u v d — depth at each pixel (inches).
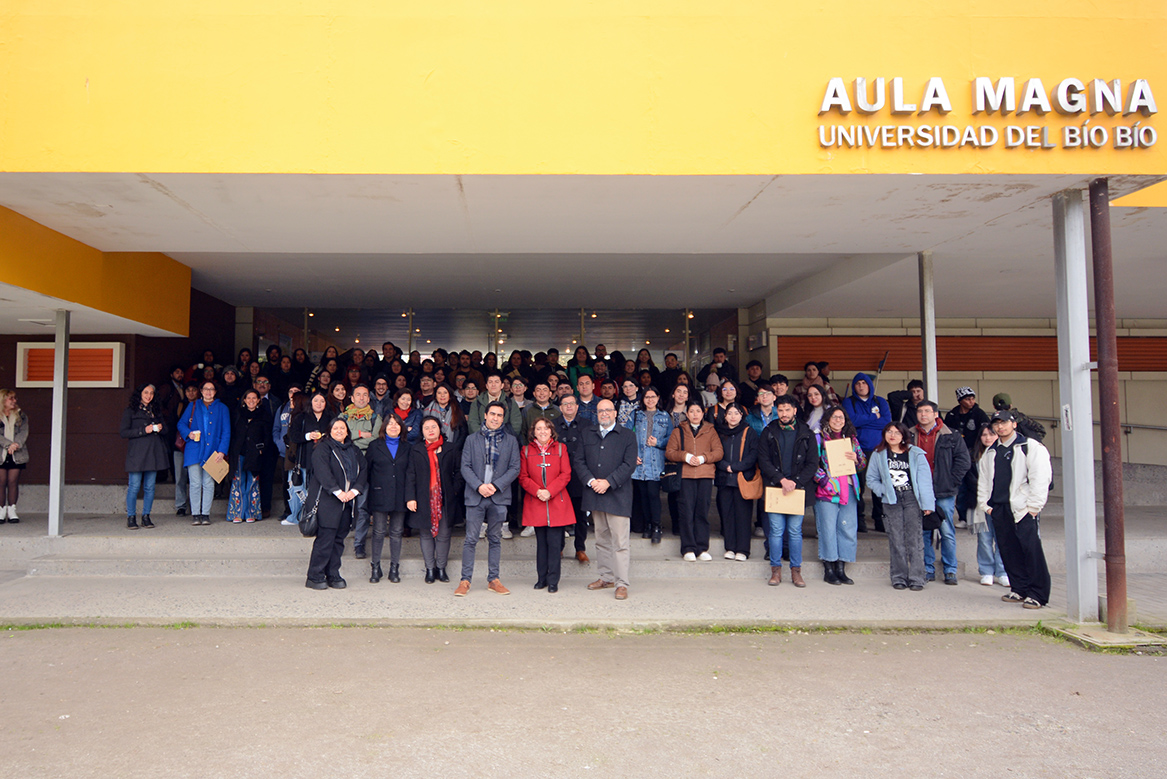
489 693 160.6
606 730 142.4
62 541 284.8
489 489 237.3
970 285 361.1
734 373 403.2
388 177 193.2
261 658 182.2
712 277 405.7
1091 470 218.1
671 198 214.8
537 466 244.8
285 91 187.8
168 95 186.7
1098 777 125.2
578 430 264.5
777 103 192.7
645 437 287.7
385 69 189.3
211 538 285.1
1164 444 486.0
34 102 185.8
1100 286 209.8
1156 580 282.4
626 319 512.4
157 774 123.5
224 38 187.9
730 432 276.4
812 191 209.0
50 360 367.6
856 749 135.2
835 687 166.2
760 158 191.8
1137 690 165.8
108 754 130.5
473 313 512.4
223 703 153.8
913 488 253.9
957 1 194.4
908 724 146.3
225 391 353.4
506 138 190.2
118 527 312.7
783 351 468.4
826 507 259.6
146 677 168.9
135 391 315.3
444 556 257.9
